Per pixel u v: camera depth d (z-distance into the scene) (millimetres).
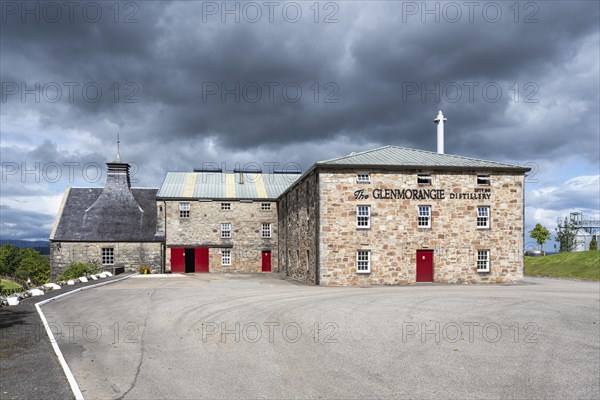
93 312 17094
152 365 10219
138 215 45469
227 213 45625
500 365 10617
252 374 9641
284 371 9867
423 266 30828
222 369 9969
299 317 15945
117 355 11016
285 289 26156
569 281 34031
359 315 16359
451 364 10586
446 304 19203
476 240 31375
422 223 30953
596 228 64812
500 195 31859
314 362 10531
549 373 10102
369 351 11516
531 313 17188
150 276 38625
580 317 16484
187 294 22984
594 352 11844
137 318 15828
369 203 30406
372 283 30031
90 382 9055
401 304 19125
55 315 16422
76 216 43812
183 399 8203
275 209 46594
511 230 31828
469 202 31469
